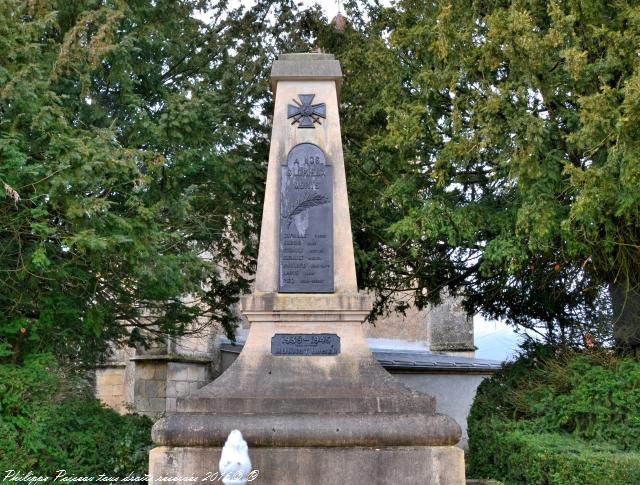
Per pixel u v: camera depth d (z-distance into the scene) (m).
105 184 8.21
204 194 11.02
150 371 15.45
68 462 7.81
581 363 9.12
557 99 9.20
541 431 8.72
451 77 9.59
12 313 8.47
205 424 6.51
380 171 11.70
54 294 8.63
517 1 8.74
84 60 8.74
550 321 11.61
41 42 9.09
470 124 9.48
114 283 9.48
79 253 8.23
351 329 7.30
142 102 9.79
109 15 8.67
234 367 7.13
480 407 10.20
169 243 10.11
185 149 9.92
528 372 10.16
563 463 7.27
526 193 8.78
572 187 8.59
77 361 10.70
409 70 11.20
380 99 11.70
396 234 9.94
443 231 9.82
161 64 10.95
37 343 8.64
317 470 6.43
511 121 8.63
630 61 8.21
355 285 7.44
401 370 17.08
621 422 8.12
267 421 6.54
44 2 8.46
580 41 8.73
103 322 9.57
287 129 7.82
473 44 9.44
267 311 7.27
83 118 9.59
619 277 9.66
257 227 12.23
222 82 11.84
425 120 10.34
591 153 8.12
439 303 13.45
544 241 8.72
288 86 7.96
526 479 7.94
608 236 8.67
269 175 7.69
